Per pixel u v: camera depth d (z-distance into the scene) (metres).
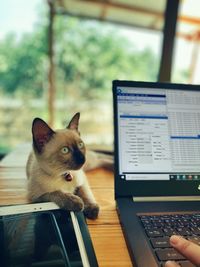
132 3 3.09
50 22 3.49
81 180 0.64
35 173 0.60
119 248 0.51
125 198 0.67
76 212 0.58
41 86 4.23
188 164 0.71
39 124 0.58
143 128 0.72
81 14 3.77
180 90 0.76
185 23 2.76
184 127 0.74
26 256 0.46
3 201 0.67
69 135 0.61
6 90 4.21
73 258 0.45
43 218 0.55
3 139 3.71
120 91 0.72
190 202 0.67
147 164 0.69
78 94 4.46
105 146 1.30
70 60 4.44
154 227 0.55
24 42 4.22
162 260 0.46
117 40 4.52
